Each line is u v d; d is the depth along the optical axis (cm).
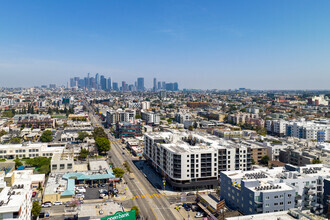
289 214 12519
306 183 16562
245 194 15112
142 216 16975
